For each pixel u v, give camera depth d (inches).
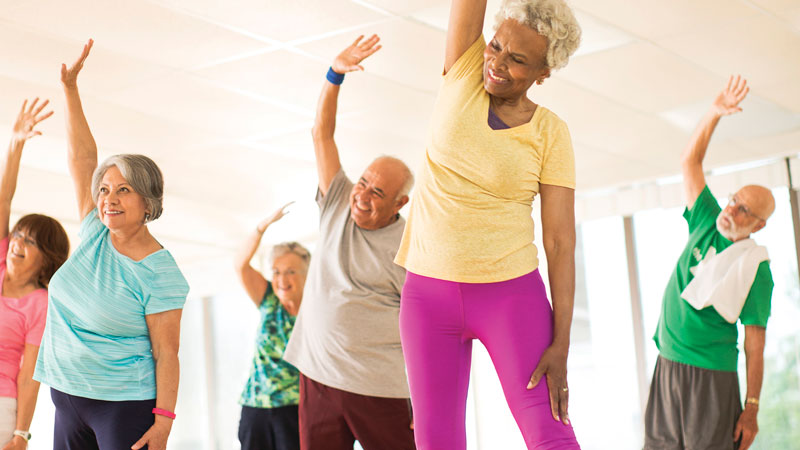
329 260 136.9
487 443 341.4
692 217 162.2
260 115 251.6
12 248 141.3
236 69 219.1
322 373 133.3
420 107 249.9
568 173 87.6
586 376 343.3
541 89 245.0
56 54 206.2
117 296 112.1
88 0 181.6
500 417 339.6
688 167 163.9
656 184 332.5
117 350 112.0
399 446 133.6
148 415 112.0
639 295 337.7
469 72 88.0
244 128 261.3
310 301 136.9
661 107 258.7
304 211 353.1
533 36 82.4
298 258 202.4
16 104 235.3
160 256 115.6
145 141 267.3
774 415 307.1
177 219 357.4
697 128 163.0
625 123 271.9
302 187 321.4
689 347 154.6
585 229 350.0
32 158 275.9
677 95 249.4
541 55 83.0
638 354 335.0
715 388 152.3
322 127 142.1
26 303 140.2
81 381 110.6
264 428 195.8
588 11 198.2
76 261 114.6
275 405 195.5
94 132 257.1
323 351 133.8
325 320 134.0
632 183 334.3
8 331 138.8
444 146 85.7
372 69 223.1
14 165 144.7
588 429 341.4
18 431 137.6
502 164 84.4
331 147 143.2
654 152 297.1
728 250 153.9
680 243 332.5
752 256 152.3
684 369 154.8
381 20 195.3
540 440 82.7
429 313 86.3
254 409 196.7
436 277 85.6
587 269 347.3
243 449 197.8
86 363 110.7
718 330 153.0
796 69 233.0
